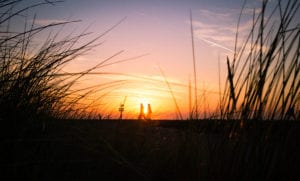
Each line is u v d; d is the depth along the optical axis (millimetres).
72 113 2373
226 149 1558
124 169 2172
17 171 1508
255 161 1389
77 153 1944
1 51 1854
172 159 2309
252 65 1534
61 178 1784
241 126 1502
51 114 2006
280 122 1382
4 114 1536
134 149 2629
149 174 2277
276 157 1331
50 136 1693
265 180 1330
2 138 1497
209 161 1635
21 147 1543
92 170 2047
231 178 1444
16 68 1801
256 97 1452
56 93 1963
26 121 1610
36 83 1789
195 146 1934
